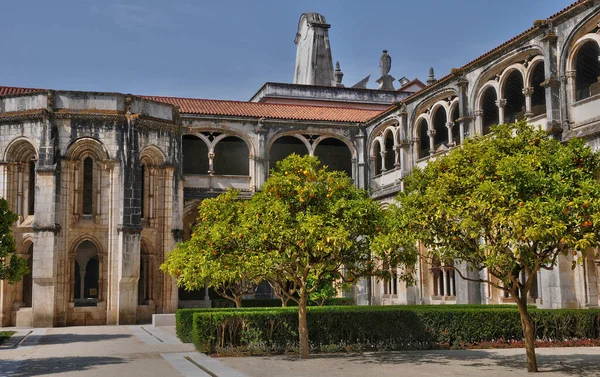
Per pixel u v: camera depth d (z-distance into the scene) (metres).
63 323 38.25
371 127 50.84
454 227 17.84
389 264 21.78
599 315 26.38
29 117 39.47
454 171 18.67
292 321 23.75
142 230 41.34
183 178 43.53
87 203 42.91
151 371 18.81
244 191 48.72
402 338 24.42
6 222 29.48
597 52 32.47
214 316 23.19
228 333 23.34
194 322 23.73
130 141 40.28
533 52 33.31
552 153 18.39
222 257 20.64
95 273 50.34
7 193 39.69
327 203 20.55
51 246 37.91
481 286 36.44
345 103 63.12
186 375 17.94
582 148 17.83
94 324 39.16
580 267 29.67
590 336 26.27
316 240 19.55
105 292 39.81
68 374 18.34
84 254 48.59
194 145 52.06
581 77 34.16
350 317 24.16
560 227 15.35
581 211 15.67
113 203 39.78
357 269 21.75
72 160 39.94
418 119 44.34
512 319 25.66
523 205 16.30
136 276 39.38
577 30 30.39
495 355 21.73
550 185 16.70
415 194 18.91
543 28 32.16
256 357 21.89
